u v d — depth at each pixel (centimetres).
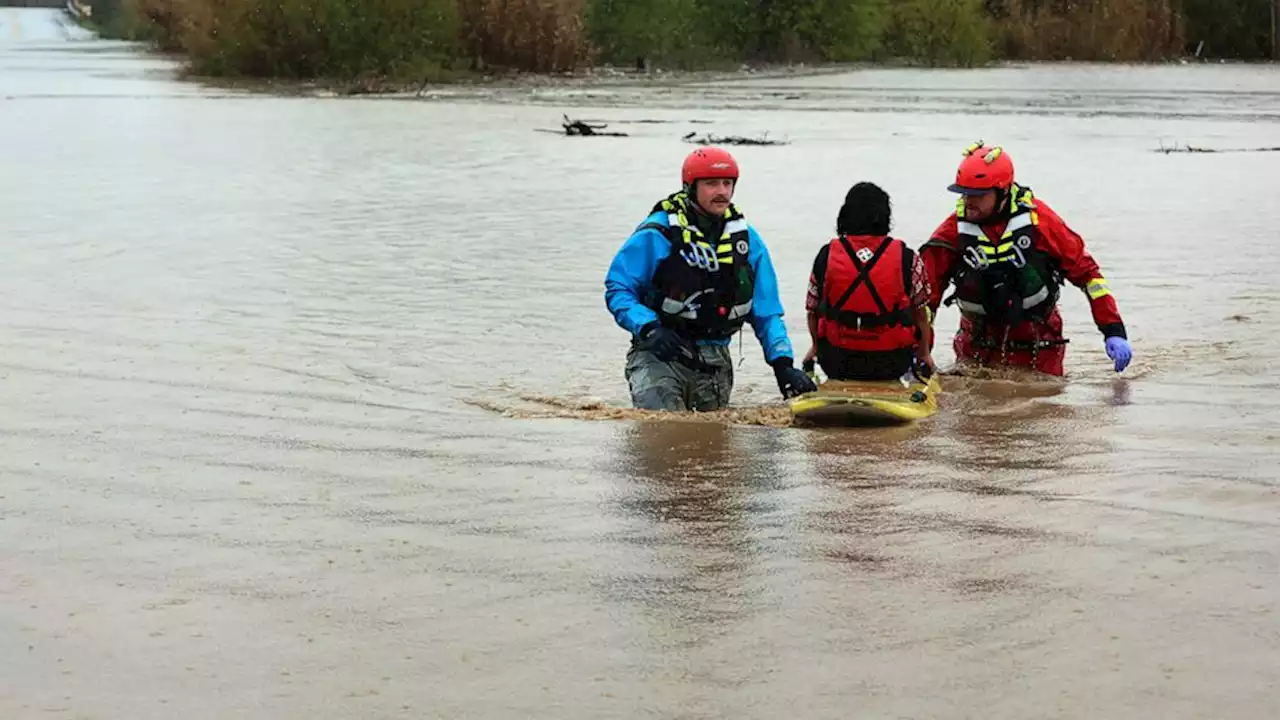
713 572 446
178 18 4959
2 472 566
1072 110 2723
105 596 432
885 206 709
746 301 720
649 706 354
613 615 412
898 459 580
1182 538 470
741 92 3297
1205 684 361
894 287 696
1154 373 775
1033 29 4781
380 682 371
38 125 2417
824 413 652
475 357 809
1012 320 784
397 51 3672
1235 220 1363
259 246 1205
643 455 591
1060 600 418
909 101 2978
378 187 1623
